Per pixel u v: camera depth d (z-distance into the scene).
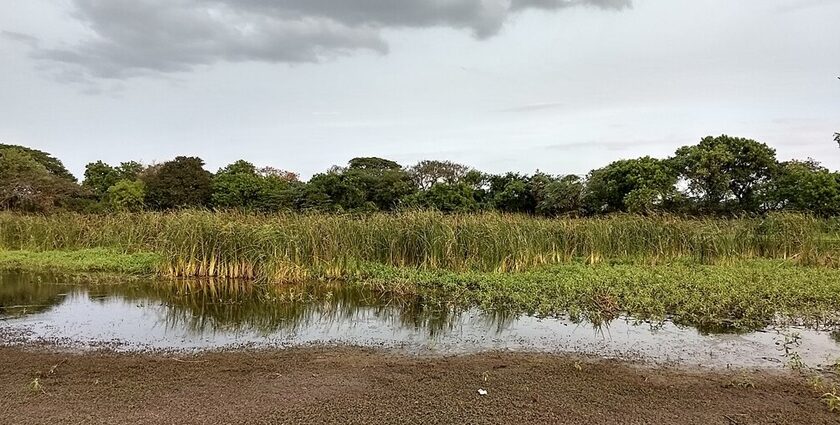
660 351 7.89
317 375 6.80
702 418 5.63
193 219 14.45
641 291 11.14
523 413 5.69
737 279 12.09
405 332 9.02
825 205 24.89
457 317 10.06
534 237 14.97
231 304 11.22
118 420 5.44
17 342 8.29
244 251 13.67
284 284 13.16
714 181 28.59
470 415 5.62
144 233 17.31
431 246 14.12
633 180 29.06
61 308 10.73
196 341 8.45
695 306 10.18
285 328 9.31
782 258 15.38
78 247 18.38
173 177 36.97
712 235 15.41
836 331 8.86
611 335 8.74
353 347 8.11
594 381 6.66
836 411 5.80
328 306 11.07
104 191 42.88
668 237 15.62
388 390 6.30
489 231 14.13
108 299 11.60
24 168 32.16
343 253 14.07
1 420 5.40
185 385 6.43
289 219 15.38
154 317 10.06
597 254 15.50
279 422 5.42
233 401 5.95
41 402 5.88
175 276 13.91
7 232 18.47
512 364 7.30
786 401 6.08
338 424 5.38
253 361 7.38
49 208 30.20
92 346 8.12
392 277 13.16
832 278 12.10
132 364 7.23
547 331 9.02
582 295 11.11
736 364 7.33
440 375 6.82
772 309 9.95
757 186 28.69
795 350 7.92
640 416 5.66
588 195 30.11
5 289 12.55
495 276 12.91
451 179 47.59
